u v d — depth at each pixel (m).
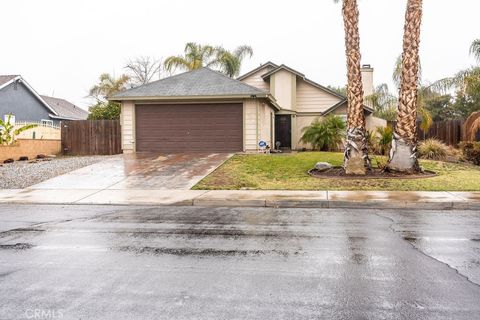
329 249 6.24
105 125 24.14
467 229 7.62
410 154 14.20
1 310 4.11
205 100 20.83
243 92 20.17
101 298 4.40
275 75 27.55
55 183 14.02
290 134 27.62
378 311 4.02
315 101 28.14
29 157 21.66
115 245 6.57
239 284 4.78
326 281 4.85
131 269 5.36
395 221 8.43
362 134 14.28
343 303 4.21
